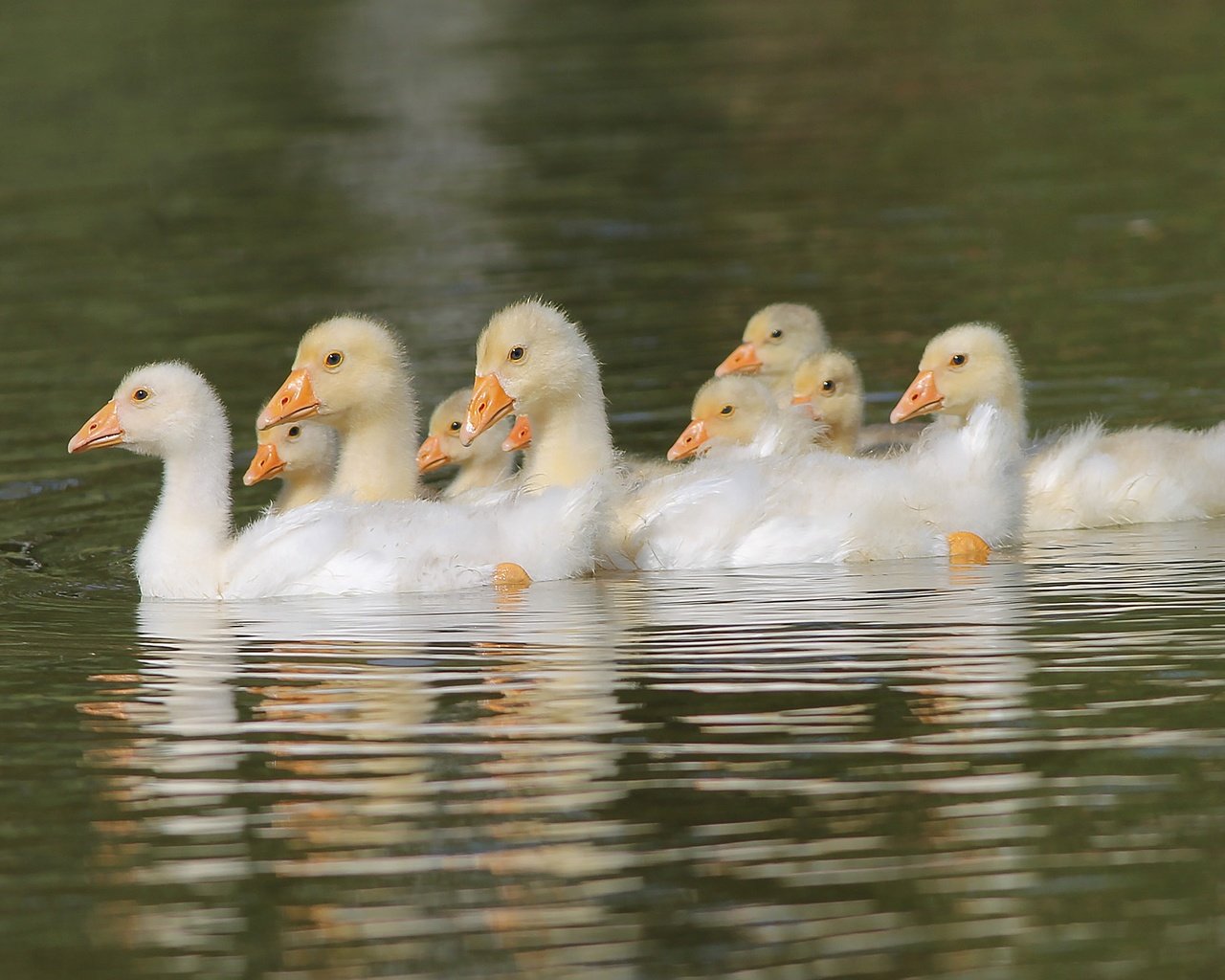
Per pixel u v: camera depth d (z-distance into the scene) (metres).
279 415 18.45
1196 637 13.88
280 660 14.29
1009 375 19.50
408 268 30.59
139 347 26.69
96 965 9.82
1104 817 10.89
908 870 10.41
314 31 52.06
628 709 12.80
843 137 38.84
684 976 9.49
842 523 16.67
